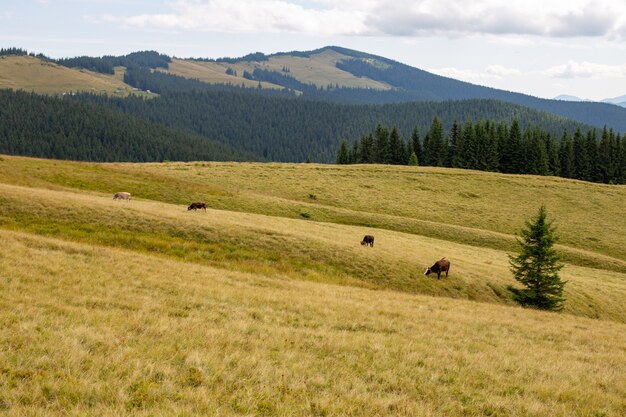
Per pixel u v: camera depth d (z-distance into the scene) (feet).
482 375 44.52
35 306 47.47
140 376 33.81
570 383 45.75
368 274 115.03
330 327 56.49
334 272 111.65
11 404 27.55
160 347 39.81
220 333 46.34
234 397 32.07
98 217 113.60
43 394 29.37
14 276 58.39
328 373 39.42
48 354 35.58
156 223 116.37
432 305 85.15
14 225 101.86
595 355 59.26
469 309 86.07
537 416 36.17
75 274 64.23
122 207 124.98
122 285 63.10
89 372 33.17
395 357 46.73
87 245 89.04
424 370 43.62
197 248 108.37
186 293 63.52
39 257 70.54
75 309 48.16
